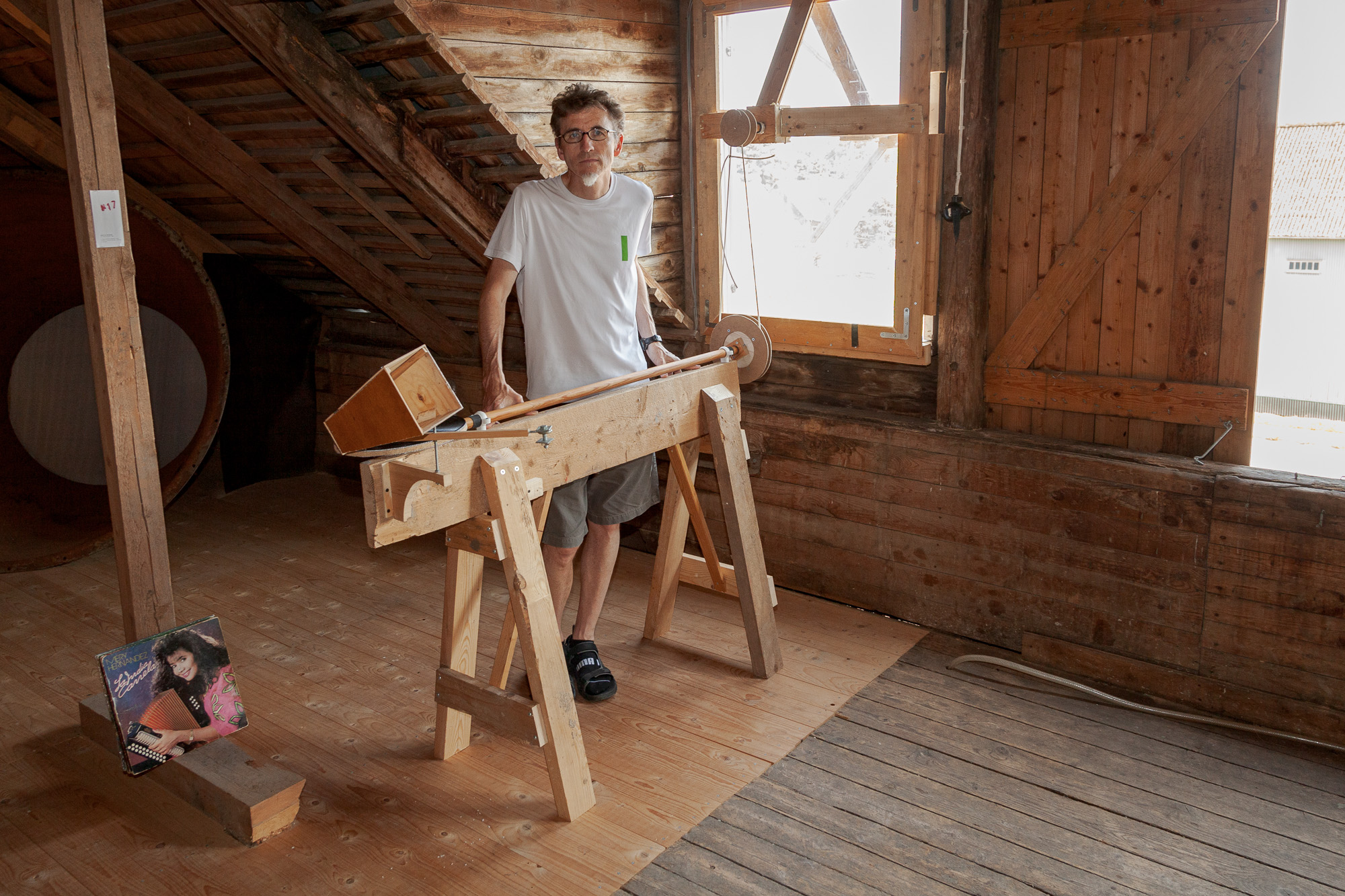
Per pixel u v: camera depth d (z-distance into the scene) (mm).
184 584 3828
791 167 3494
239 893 2129
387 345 5043
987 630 3248
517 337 4469
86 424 4590
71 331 4551
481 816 2385
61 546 4090
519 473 2275
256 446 5105
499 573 3898
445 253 3760
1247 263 2713
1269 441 3111
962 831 2305
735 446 2934
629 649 3244
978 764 2576
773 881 2143
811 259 3545
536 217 2611
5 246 4281
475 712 2434
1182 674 2857
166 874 2197
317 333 5293
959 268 3146
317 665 3166
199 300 4398
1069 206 2982
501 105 2998
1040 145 2996
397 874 2184
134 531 2537
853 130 3166
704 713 2838
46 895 2137
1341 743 2633
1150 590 2891
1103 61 2838
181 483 4176
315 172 3605
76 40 2264
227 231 4676
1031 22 2922
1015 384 3186
